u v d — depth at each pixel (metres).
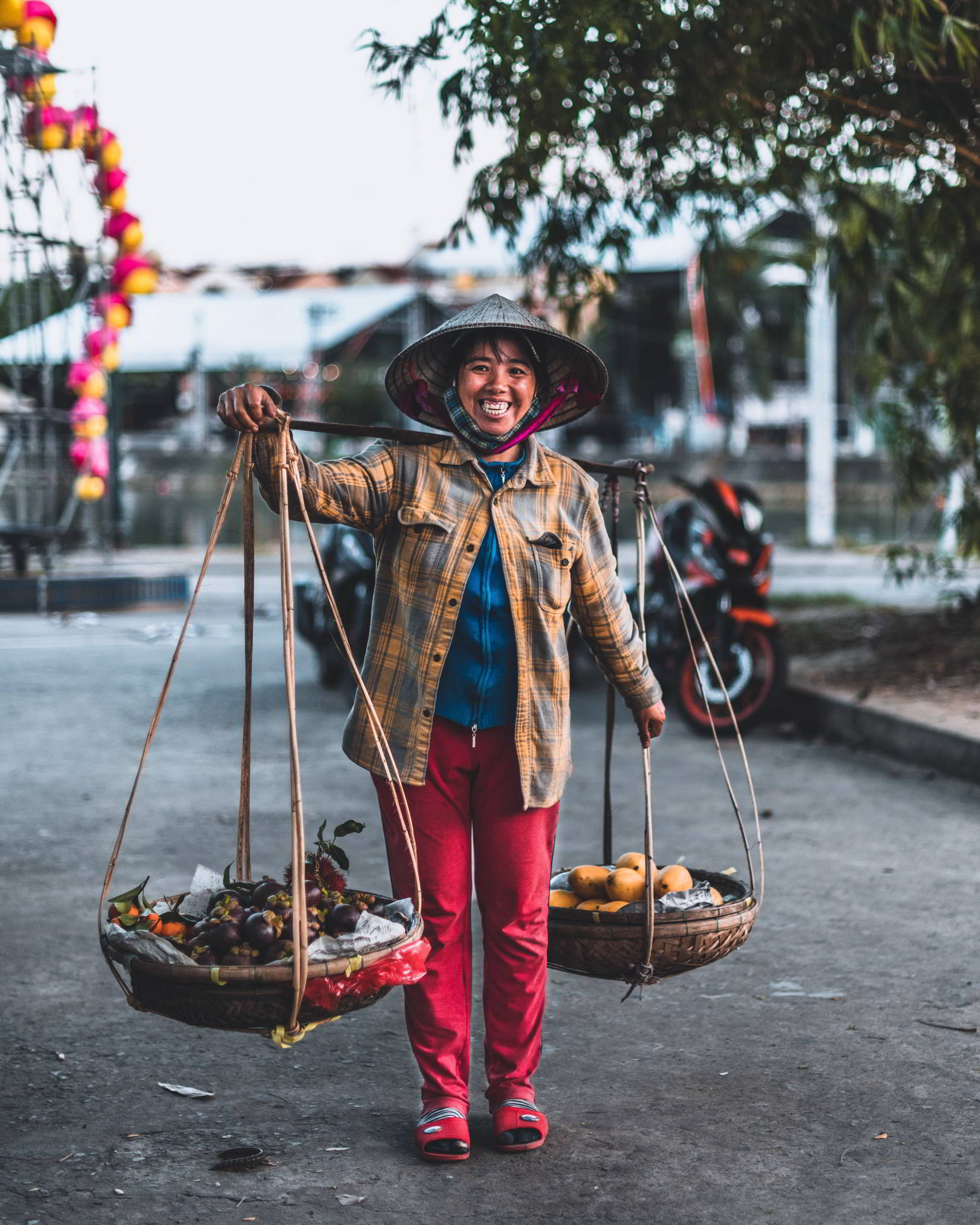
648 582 8.68
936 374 10.21
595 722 8.67
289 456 2.78
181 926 2.79
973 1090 3.35
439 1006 3.04
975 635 9.97
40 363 13.91
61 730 8.34
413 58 7.05
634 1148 3.06
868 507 42.31
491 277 53.12
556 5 6.46
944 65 7.34
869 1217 2.75
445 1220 2.75
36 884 5.16
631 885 3.25
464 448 3.02
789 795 6.59
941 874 5.22
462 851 3.05
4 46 10.19
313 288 63.62
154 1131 3.16
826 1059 3.55
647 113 7.99
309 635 9.86
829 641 10.73
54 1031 3.77
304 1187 2.89
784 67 7.31
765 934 4.56
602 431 60.69
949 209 8.00
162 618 14.17
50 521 15.36
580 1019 3.87
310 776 7.08
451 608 2.95
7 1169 2.96
